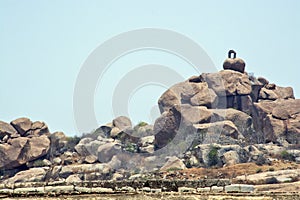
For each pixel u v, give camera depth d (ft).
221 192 441.27
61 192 424.46
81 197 415.23
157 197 419.95
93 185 442.09
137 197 418.51
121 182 446.19
